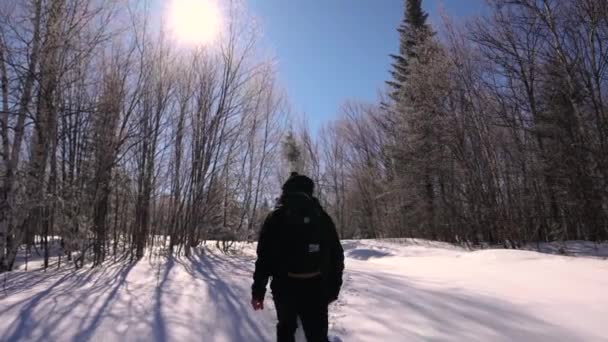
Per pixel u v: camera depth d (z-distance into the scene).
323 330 2.95
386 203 26.97
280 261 2.99
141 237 8.48
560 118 16.92
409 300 4.66
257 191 14.31
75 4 7.75
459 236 20.58
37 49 7.51
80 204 7.52
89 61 8.39
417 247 16.70
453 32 17.98
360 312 4.17
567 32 15.97
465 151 17.89
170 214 10.42
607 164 14.54
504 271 7.06
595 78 14.99
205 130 10.06
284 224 3.00
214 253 9.87
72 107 8.67
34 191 7.59
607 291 5.07
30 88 7.53
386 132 28.39
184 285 5.31
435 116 19.55
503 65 17.84
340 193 38.28
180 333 3.54
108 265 7.24
